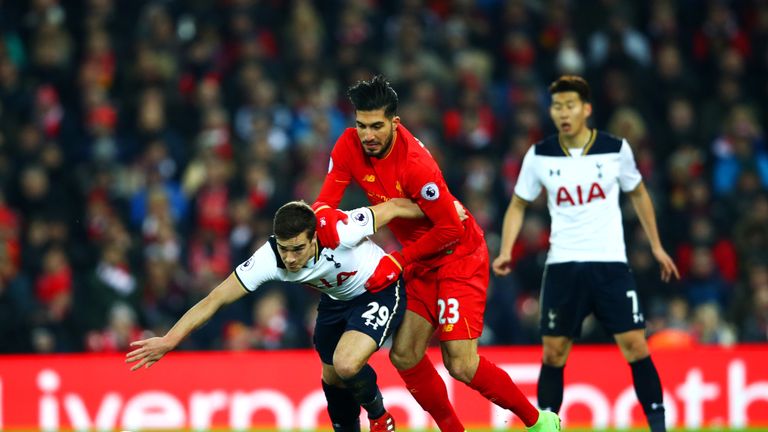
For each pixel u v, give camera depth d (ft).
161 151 116.57
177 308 106.73
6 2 130.31
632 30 137.59
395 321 58.65
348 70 127.03
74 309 103.96
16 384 85.15
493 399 61.57
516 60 132.57
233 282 55.42
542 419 62.54
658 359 85.97
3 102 120.06
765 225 112.47
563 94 65.51
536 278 110.63
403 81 124.16
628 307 65.92
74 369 85.56
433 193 56.80
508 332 107.04
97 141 118.73
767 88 137.18
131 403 85.40
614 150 66.18
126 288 105.60
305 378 85.71
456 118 123.44
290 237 53.11
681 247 115.75
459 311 59.98
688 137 126.62
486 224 113.70
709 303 107.14
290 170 116.98
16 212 113.39
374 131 55.88
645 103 129.18
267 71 125.90
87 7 130.31
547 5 136.98
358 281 56.85
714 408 85.66
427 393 61.36
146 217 114.42
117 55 126.41
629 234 114.01
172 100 121.90
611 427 84.99
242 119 122.31
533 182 67.77
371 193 59.31
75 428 84.94
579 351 85.87
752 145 125.39
